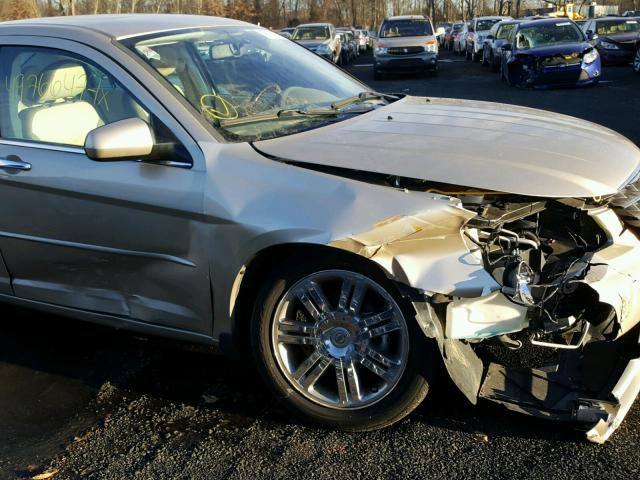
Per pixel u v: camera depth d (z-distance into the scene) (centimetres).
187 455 290
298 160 289
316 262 282
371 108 376
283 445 292
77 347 393
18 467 291
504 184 266
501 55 1734
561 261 284
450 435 290
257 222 279
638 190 303
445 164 277
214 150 301
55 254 343
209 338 314
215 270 297
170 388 343
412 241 266
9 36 361
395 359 283
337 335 290
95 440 305
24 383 358
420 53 1958
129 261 322
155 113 314
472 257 264
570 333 284
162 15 405
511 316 272
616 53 1886
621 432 284
